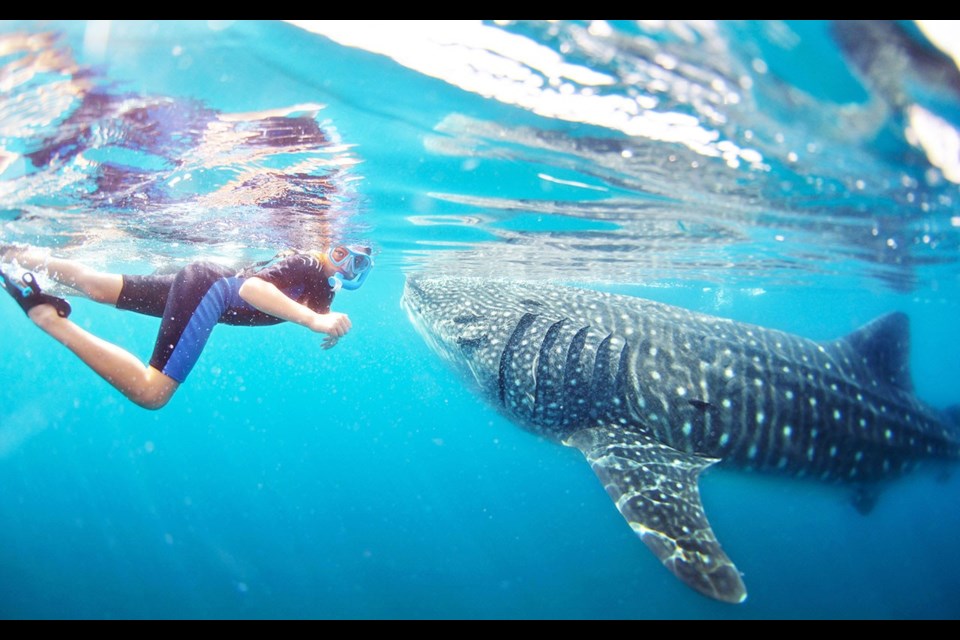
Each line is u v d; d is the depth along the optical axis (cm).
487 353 279
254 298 188
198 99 177
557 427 270
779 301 775
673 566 180
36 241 379
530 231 362
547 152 220
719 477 278
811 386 272
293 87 171
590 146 211
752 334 281
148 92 172
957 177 221
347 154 229
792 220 300
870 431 283
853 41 134
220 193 284
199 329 191
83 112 184
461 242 415
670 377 258
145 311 218
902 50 136
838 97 158
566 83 164
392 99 179
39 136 201
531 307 288
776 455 266
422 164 243
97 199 288
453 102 180
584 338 266
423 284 329
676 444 254
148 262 537
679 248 398
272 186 274
